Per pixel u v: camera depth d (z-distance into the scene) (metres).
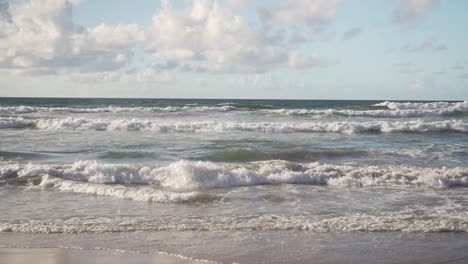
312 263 6.36
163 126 24.52
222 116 34.72
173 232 7.73
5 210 9.00
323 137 22.66
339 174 12.59
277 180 11.99
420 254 6.76
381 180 12.17
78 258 6.30
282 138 21.78
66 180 11.48
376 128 25.98
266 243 7.18
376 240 7.40
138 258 6.37
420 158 16.45
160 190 10.73
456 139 22.78
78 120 25.52
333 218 8.63
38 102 63.00
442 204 9.84
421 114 38.50
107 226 7.99
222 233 7.70
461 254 6.78
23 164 13.28
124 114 35.94
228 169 12.38
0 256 6.32
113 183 11.62
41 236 7.42
